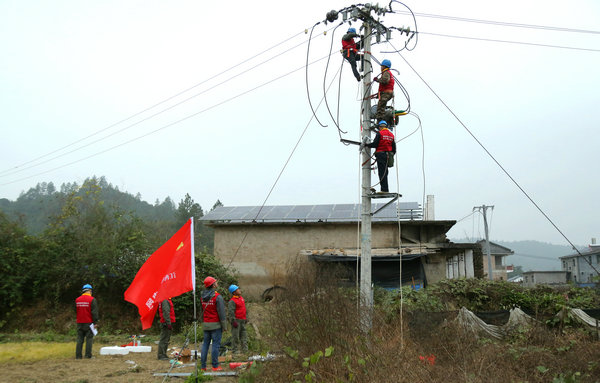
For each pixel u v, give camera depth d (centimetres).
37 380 789
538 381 636
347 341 636
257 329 1295
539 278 6456
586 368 689
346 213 2197
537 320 1014
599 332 963
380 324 716
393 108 974
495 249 6294
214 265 1820
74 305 1752
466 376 580
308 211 2278
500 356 691
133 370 878
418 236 2080
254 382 653
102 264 1747
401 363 595
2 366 932
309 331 663
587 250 5956
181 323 1639
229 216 2247
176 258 841
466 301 1591
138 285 909
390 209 2222
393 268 1864
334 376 582
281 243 2141
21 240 1809
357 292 913
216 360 876
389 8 1030
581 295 1552
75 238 1823
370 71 988
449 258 2203
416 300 1461
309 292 735
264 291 2091
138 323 1678
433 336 731
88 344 1056
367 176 952
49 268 1766
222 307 872
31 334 1560
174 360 953
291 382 609
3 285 1716
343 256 1842
